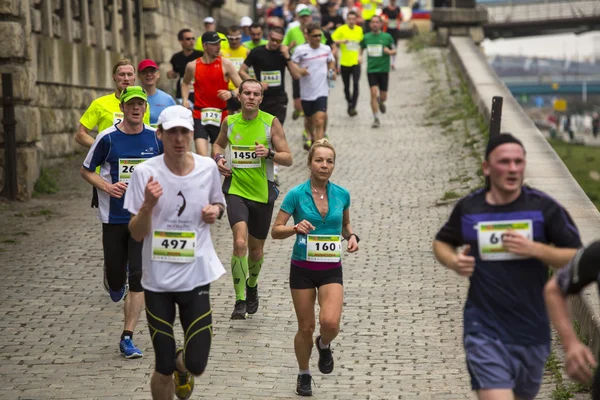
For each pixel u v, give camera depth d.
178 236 15.89
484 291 13.52
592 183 87.06
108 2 53.28
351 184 39.41
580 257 12.30
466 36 83.69
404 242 30.81
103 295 25.53
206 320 15.96
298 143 49.31
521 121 43.66
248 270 23.91
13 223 33.47
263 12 97.94
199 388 19.08
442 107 57.53
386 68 53.50
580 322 20.62
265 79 38.72
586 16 143.12
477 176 39.53
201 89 32.31
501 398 13.09
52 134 42.94
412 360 20.89
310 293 18.69
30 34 38.38
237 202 23.30
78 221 33.97
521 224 13.40
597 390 12.51
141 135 21.25
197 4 78.00
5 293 25.47
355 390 19.12
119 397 18.41
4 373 19.83
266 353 21.36
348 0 78.44
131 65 24.55
